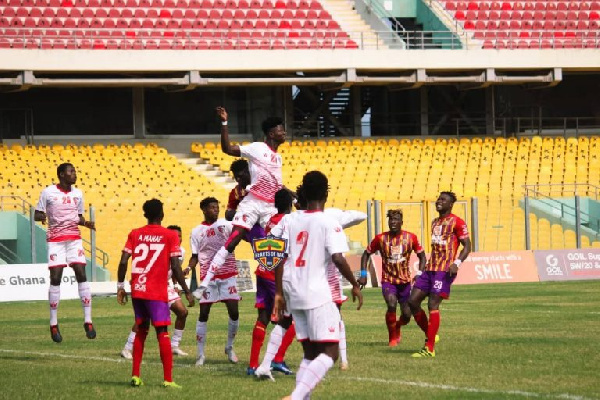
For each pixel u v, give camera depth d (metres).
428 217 70.25
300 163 84.88
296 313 18.12
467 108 96.44
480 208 76.69
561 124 97.81
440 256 27.05
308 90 92.94
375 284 66.25
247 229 25.48
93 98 87.75
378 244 29.45
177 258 21.61
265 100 91.50
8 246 70.38
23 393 20.73
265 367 22.39
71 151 80.69
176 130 89.62
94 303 54.50
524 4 97.88
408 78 87.56
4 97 85.75
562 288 58.28
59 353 28.92
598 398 18.78
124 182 78.44
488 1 97.44
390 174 85.19
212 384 21.81
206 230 27.50
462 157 87.62
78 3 88.25
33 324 40.00
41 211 29.17
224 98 90.69
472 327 33.91
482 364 24.19
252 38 87.56
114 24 86.50
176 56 82.81
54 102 86.94
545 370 22.83
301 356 26.98
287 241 18.27
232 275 26.20
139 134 88.50
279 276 19.84
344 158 85.94
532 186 86.44
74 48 82.44
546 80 89.81
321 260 18.05
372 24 94.75
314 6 94.06
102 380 22.77
